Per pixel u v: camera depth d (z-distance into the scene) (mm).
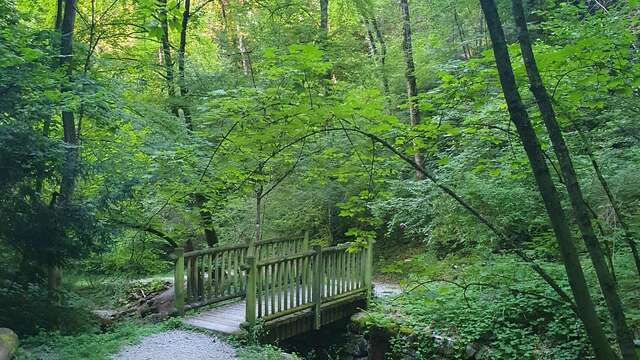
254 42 9562
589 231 2643
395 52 13055
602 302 5312
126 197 7516
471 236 7203
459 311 6746
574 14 5418
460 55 13289
